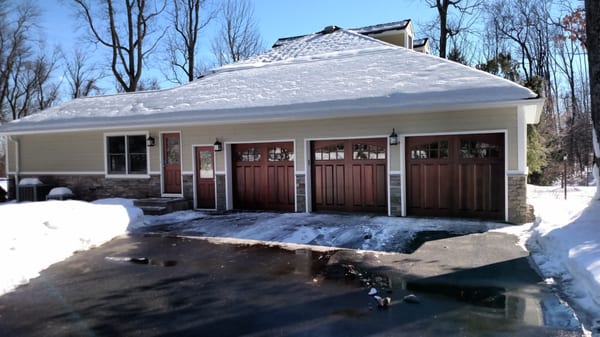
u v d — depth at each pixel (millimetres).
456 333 3607
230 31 28438
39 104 33125
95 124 11945
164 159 12125
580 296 4328
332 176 10375
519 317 3893
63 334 3789
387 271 5473
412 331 3678
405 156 9492
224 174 11297
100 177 12867
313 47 14438
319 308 4270
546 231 6566
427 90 8891
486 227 8102
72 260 6391
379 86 9734
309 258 6238
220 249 6961
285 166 10859
